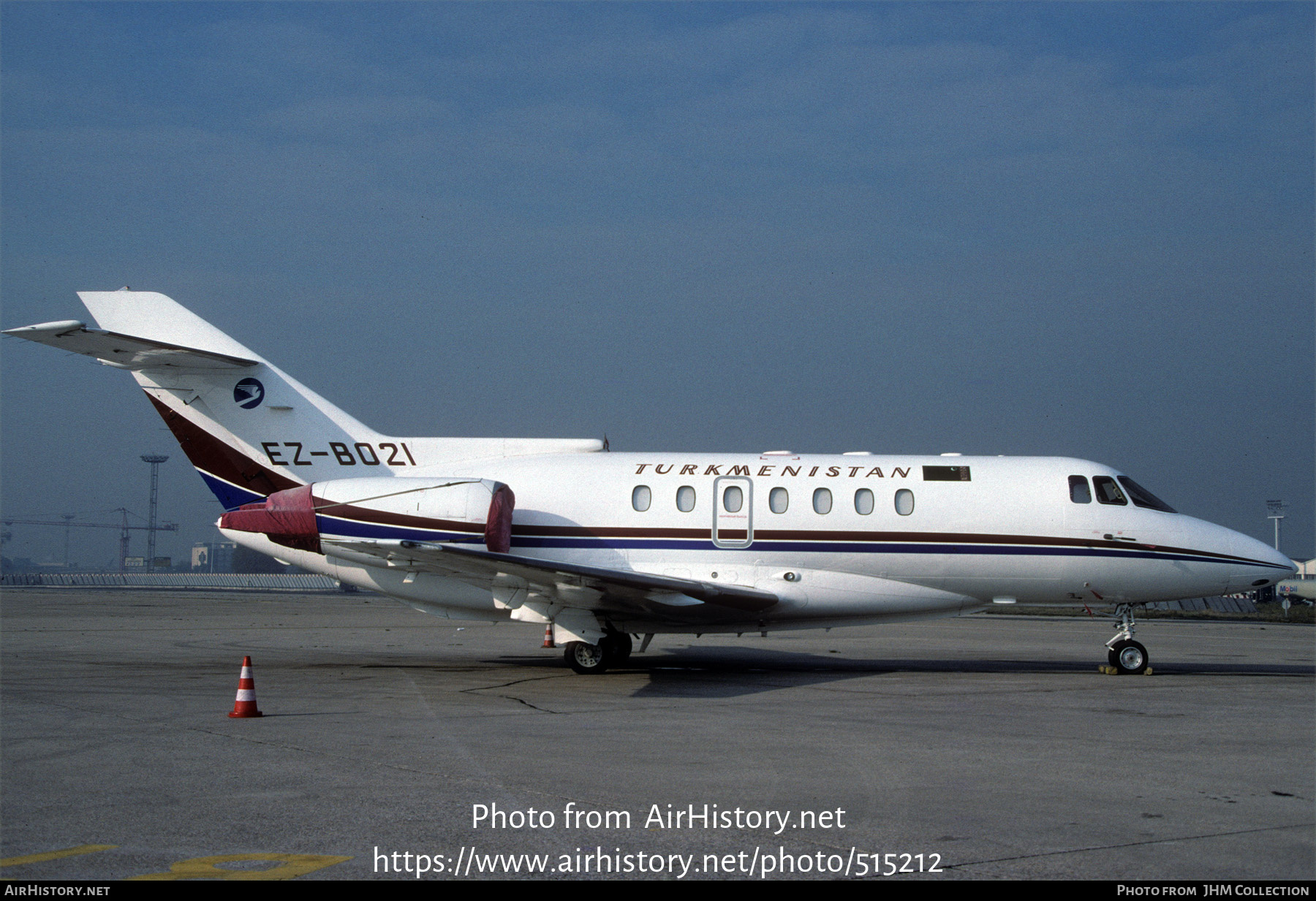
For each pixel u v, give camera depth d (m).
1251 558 17.00
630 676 16.39
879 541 16.91
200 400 18.16
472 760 9.15
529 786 8.11
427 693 14.00
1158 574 16.94
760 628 17.55
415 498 16.50
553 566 14.32
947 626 32.22
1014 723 11.62
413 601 17.38
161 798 7.64
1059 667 18.81
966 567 16.98
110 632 26.58
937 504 17.02
